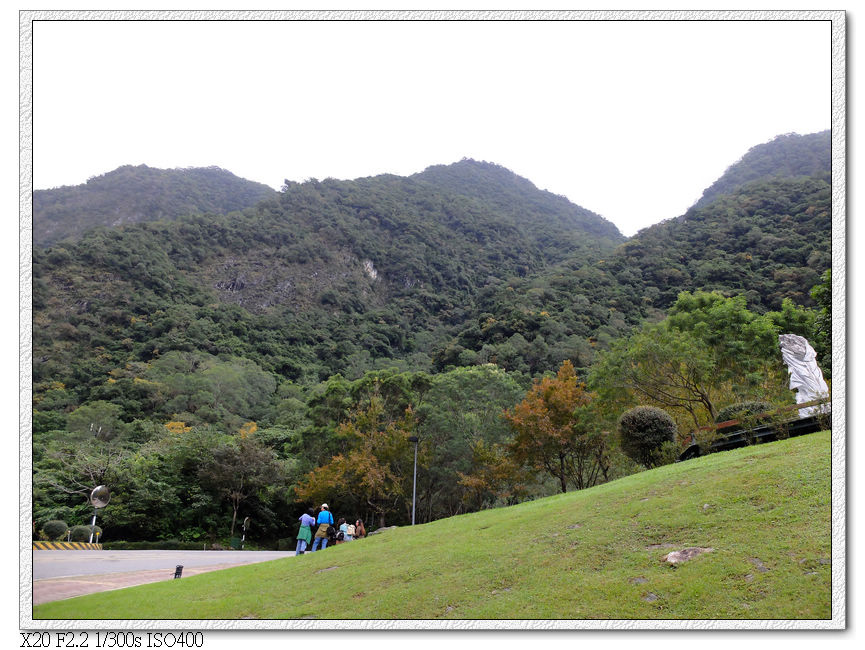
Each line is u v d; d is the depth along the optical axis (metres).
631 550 7.94
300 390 80.00
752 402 16.75
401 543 11.43
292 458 40.12
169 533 32.47
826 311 22.00
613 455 22.20
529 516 10.95
